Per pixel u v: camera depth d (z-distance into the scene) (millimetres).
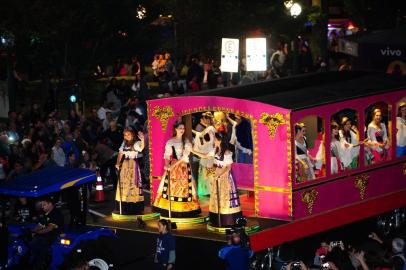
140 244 19094
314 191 19719
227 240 17766
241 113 19516
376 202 21500
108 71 40812
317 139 21250
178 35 38438
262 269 18656
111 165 24078
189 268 18609
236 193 18828
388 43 27578
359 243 21484
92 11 32250
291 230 19062
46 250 17781
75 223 18328
